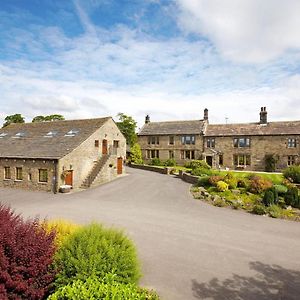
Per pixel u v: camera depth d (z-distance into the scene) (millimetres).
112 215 17031
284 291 8523
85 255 7344
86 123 34031
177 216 17000
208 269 9922
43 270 6730
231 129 46594
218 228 14711
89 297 5500
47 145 29797
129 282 7457
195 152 47625
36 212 17641
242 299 8062
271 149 42156
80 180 28562
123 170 37719
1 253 5941
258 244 12469
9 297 5934
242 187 24953
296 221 16438
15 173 28391
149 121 56938
